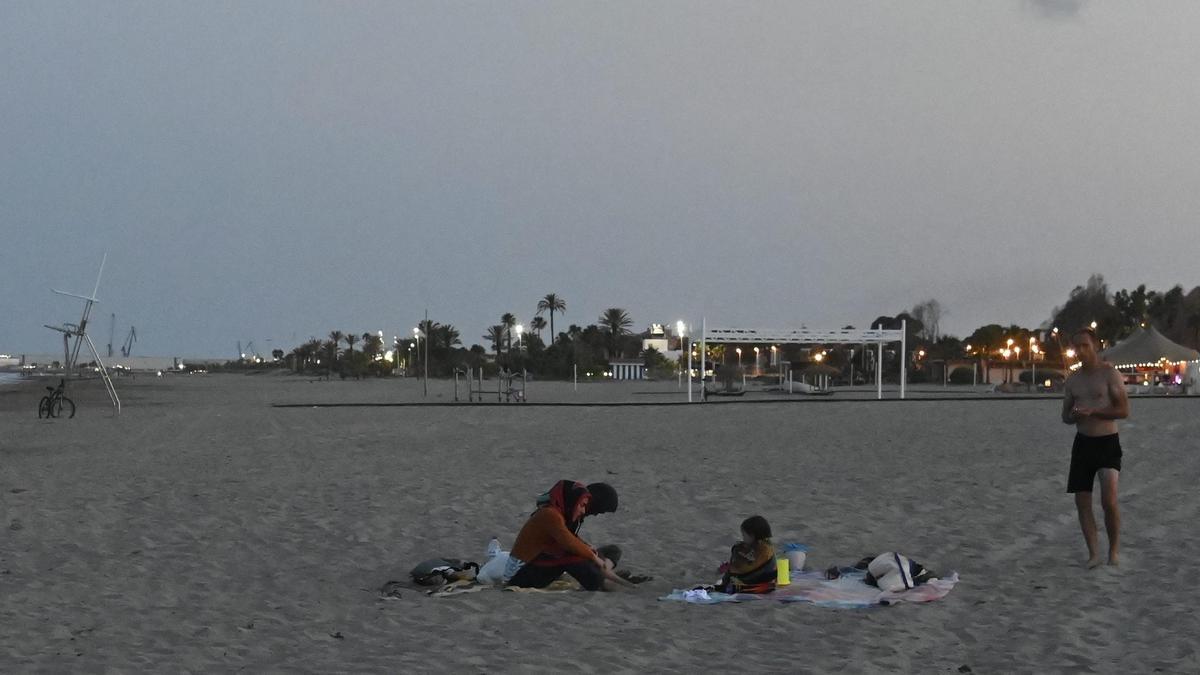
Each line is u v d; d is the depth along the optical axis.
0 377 124.50
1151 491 14.15
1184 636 6.99
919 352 99.75
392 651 6.79
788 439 23.58
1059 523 11.70
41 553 10.41
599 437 24.78
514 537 11.30
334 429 28.48
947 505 13.14
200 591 8.76
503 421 31.61
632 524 12.09
